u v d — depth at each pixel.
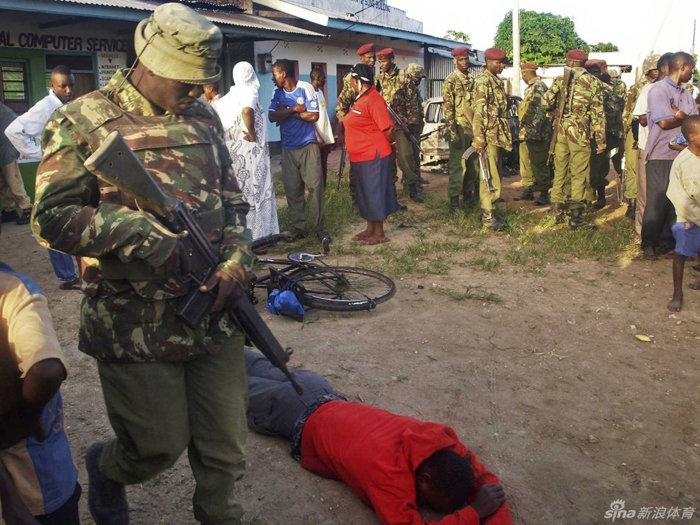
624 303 5.34
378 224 7.18
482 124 7.38
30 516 1.69
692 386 3.99
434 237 7.50
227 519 2.36
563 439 3.42
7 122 7.58
